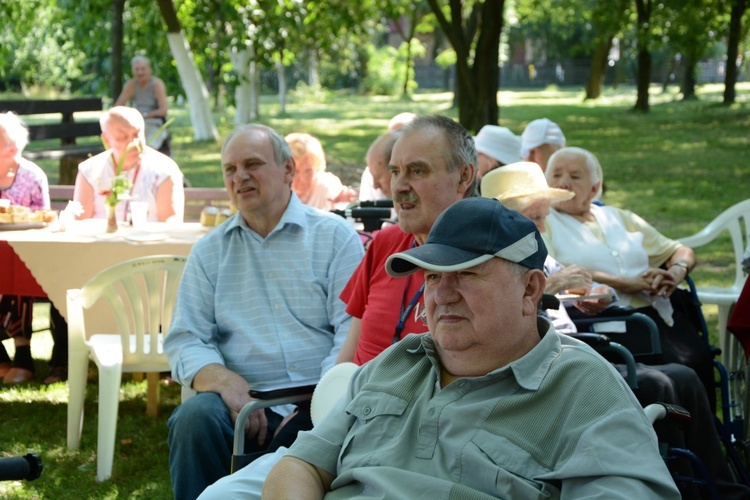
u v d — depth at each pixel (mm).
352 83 53875
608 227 5078
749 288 4137
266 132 4273
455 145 3578
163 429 5727
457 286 2557
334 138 23750
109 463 4996
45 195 6699
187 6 19234
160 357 5125
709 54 49688
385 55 50062
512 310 2559
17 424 5805
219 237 4270
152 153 6801
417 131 3584
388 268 2631
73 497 4797
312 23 20719
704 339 4934
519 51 67250
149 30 18938
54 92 40312
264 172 4191
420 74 59375
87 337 5902
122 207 6656
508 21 40844
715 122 26969
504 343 2576
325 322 4238
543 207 4414
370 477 2627
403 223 3631
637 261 5035
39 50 37094
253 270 4207
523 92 54625
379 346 3635
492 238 2525
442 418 2604
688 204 13594
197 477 3764
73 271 5801
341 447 2826
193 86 21094
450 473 2557
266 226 4277
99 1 16688
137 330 5102
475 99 22047
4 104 12758
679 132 24578
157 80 14789
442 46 60656
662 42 31141
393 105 39719
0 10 18391
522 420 2529
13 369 6719
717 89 48875
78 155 13117
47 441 5520
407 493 2559
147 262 5059
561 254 4941
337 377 3334
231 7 17828
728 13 32406
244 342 4141
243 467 3359
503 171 4484
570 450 2453
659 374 3902
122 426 5781
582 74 60375
